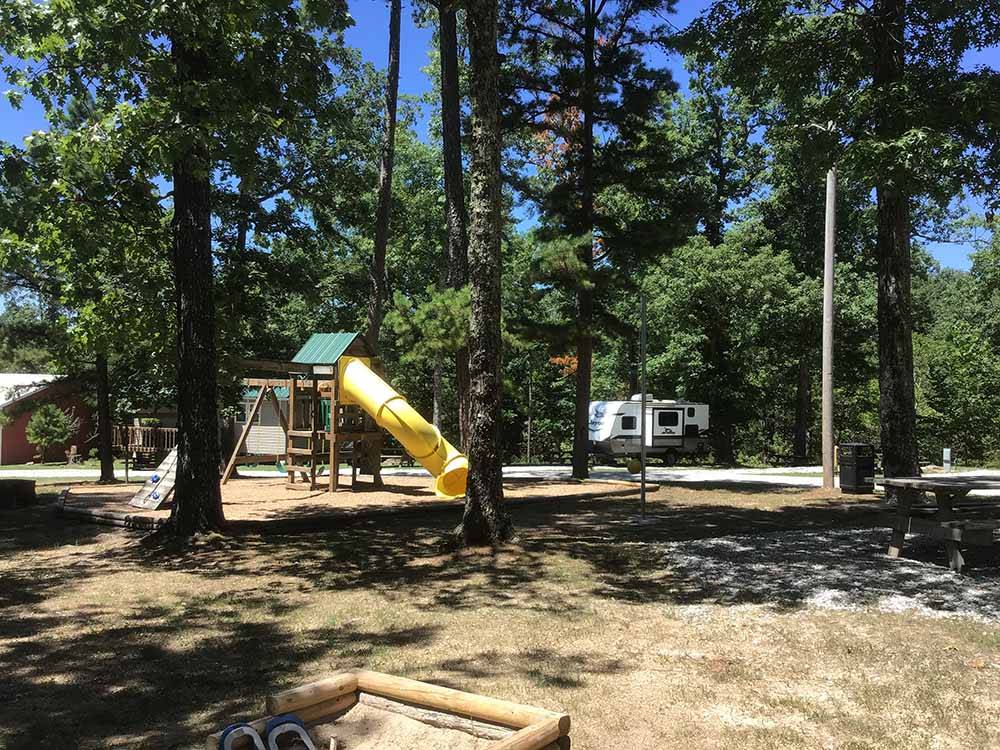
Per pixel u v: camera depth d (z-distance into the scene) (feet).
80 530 38.37
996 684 15.39
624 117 61.93
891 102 33.78
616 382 136.56
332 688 10.46
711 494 54.24
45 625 21.09
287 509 41.22
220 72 31.19
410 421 48.70
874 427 133.69
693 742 12.84
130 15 26.53
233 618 21.68
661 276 106.52
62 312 65.05
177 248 33.68
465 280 60.64
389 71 66.74
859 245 113.50
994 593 22.85
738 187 113.80
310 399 59.06
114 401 86.84
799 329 105.50
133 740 13.34
